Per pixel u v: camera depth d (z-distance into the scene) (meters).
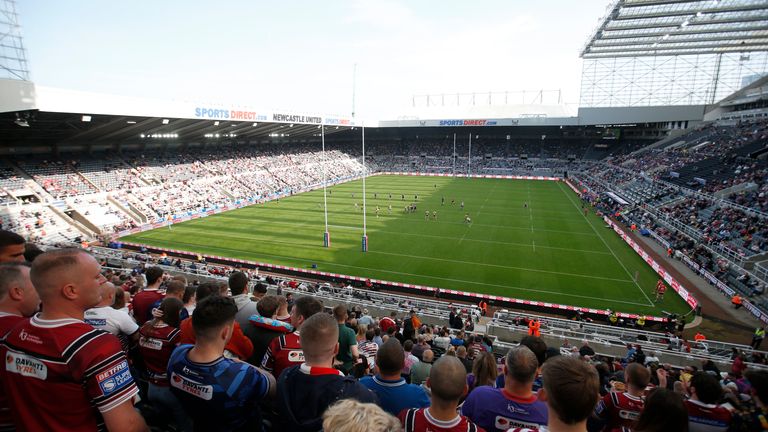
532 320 21.20
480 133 108.06
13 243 5.00
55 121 44.09
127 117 48.03
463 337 16.11
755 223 34.94
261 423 4.03
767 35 59.12
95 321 5.22
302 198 66.75
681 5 49.16
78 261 3.16
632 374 5.33
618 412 5.31
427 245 39.97
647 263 34.84
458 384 3.53
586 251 38.09
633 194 56.47
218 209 56.97
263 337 5.77
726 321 24.98
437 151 107.69
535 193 69.25
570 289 29.72
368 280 30.12
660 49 72.06
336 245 40.12
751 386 5.16
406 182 84.25
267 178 75.25
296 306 5.77
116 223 46.94
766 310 24.80
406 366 9.49
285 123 70.62
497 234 43.81
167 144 71.31
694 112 78.25
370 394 3.67
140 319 7.34
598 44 68.25
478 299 28.00
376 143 115.19
